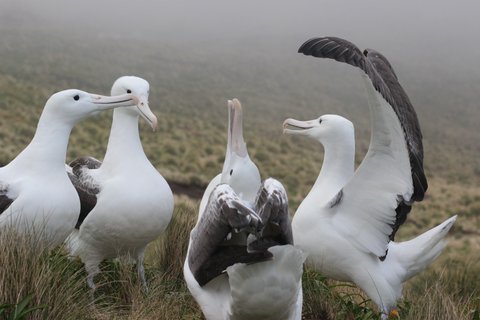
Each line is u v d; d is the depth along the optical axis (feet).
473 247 69.87
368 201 18.93
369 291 19.72
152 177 20.03
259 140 149.89
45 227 17.57
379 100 15.35
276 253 12.21
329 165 21.09
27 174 17.78
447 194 116.67
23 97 135.54
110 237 19.72
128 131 20.33
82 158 21.80
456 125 260.21
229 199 12.54
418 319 17.46
